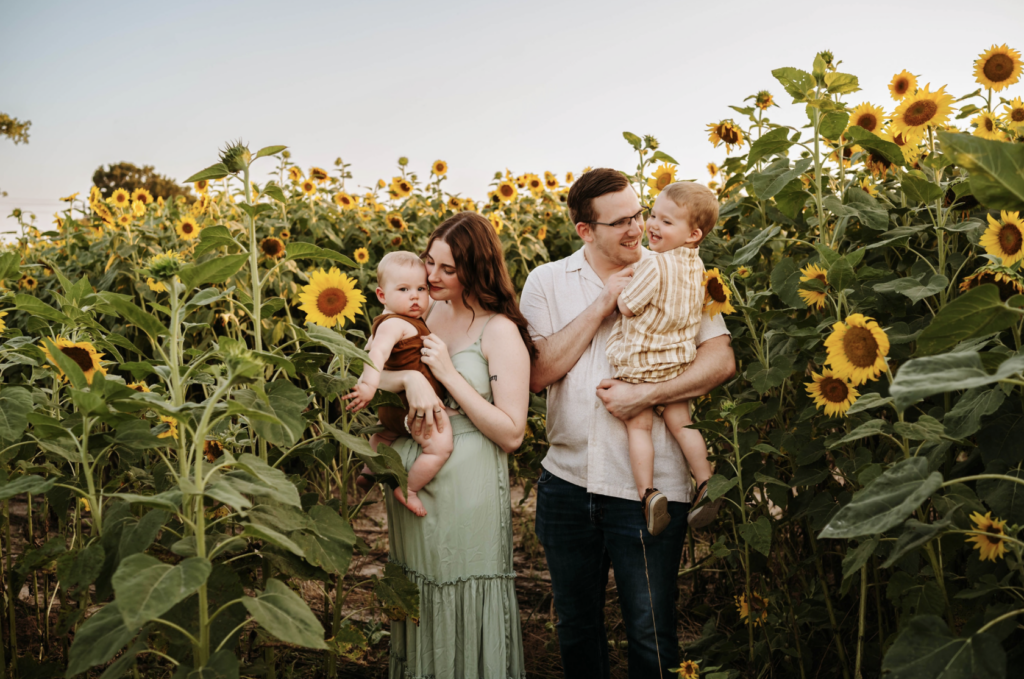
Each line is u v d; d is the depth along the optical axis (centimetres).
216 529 187
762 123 276
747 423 226
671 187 239
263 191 194
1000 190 117
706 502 223
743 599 237
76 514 219
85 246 482
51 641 265
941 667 115
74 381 152
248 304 208
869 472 163
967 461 182
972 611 170
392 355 221
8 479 185
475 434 222
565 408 237
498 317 229
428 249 229
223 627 151
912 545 125
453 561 215
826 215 244
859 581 233
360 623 305
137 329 384
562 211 537
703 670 213
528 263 461
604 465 227
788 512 223
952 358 117
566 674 245
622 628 309
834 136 224
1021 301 131
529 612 329
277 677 251
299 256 193
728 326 259
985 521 140
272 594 134
